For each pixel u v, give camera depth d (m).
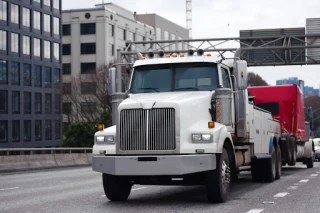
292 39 43.28
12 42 76.62
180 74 14.06
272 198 13.84
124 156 12.34
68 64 100.25
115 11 107.06
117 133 12.49
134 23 108.38
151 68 14.29
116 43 101.94
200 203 12.95
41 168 33.25
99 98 74.75
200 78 13.94
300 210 11.50
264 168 18.72
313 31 42.59
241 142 15.84
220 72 14.00
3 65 75.06
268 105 25.09
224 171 12.90
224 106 13.27
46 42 84.25
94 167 12.65
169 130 12.26
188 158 12.09
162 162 12.11
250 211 11.31
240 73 14.15
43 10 83.50
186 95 13.30
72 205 12.98
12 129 76.38
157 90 14.02
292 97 24.80
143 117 12.37
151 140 12.30
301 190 15.93
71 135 58.22
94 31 99.31
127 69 14.96
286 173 24.36
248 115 16.14
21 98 78.06
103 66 79.31
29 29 80.12
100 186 18.73
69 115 83.25
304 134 27.73
